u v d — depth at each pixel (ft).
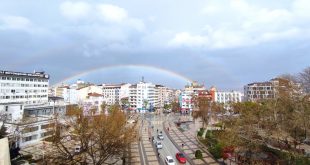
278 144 186.50
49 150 199.52
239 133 171.01
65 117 259.19
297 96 206.49
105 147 169.78
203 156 211.41
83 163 165.37
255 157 170.81
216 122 404.16
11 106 267.59
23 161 176.14
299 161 149.59
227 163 186.09
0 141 110.63
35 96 440.86
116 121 178.60
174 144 265.95
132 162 198.08
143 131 357.82
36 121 246.47
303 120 164.86
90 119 196.13
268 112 191.11
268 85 575.38
